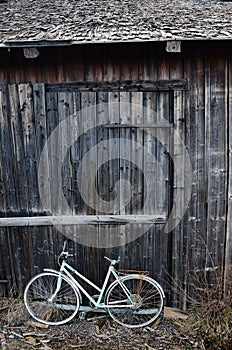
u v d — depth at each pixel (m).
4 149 3.68
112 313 3.71
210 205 3.67
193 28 3.29
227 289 3.78
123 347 3.38
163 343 3.42
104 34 3.18
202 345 3.36
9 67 3.51
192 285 3.82
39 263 3.89
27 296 3.73
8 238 3.86
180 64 3.43
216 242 3.74
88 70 3.47
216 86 3.46
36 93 3.54
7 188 3.76
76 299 3.87
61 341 3.46
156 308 3.79
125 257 3.80
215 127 3.53
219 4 5.04
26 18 3.88
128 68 3.45
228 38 3.07
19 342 3.44
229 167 3.60
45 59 3.47
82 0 4.92
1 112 3.60
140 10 4.15
